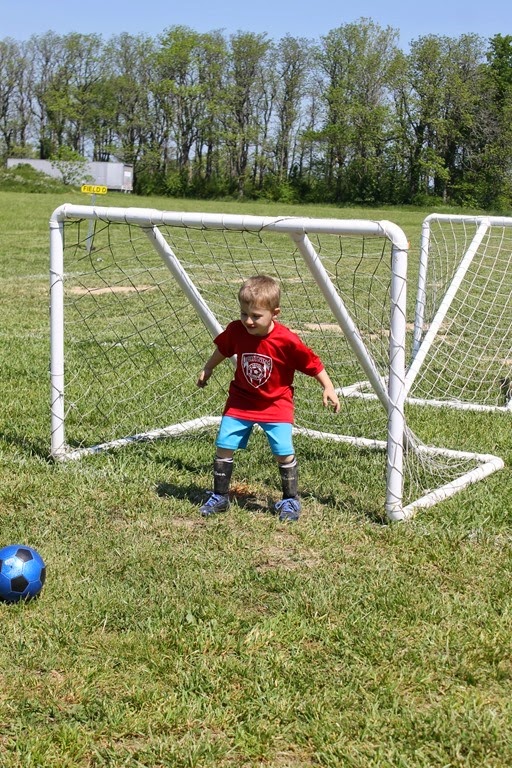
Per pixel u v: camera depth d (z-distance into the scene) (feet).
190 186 248.11
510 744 8.34
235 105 247.29
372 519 14.19
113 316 33.78
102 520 13.79
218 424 19.44
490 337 29.89
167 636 10.21
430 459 16.78
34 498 14.56
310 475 16.16
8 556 11.02
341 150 236.43
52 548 12.65
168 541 13.11
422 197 225.76
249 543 13.10
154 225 15.52
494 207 223.71
